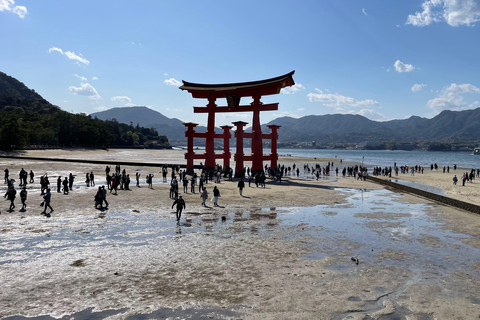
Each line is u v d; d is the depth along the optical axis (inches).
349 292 413.4
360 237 681.0
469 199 1254.9
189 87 2148.1
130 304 372.2
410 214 944.9
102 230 689.6
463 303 388.8
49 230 678.5
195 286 423.8
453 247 618.5
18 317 338.6
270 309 363.9
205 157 2134.6
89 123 7116.1
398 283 445.7
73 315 345.1
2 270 463.5
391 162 5511.8
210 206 1009.5
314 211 965.2
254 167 1995.6
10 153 4065.0
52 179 1670.8
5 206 911.0
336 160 5167.3
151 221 785.6
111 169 2354.8
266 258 538.3
